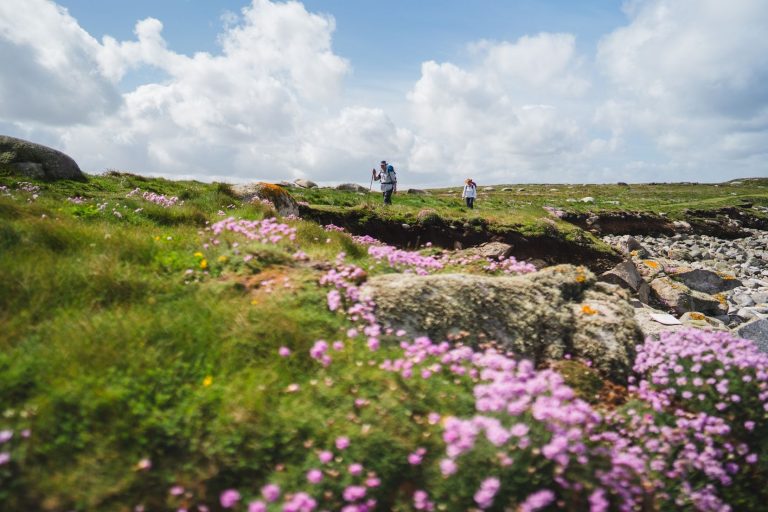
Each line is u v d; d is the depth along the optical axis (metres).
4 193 12.73
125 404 4.55
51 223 8.27
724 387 5.55
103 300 6.27
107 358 5.03
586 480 4.43
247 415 4.58
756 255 29.83
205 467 4.23
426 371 5.26
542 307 7.24
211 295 6.60
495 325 6.78
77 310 5.86
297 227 12.54
